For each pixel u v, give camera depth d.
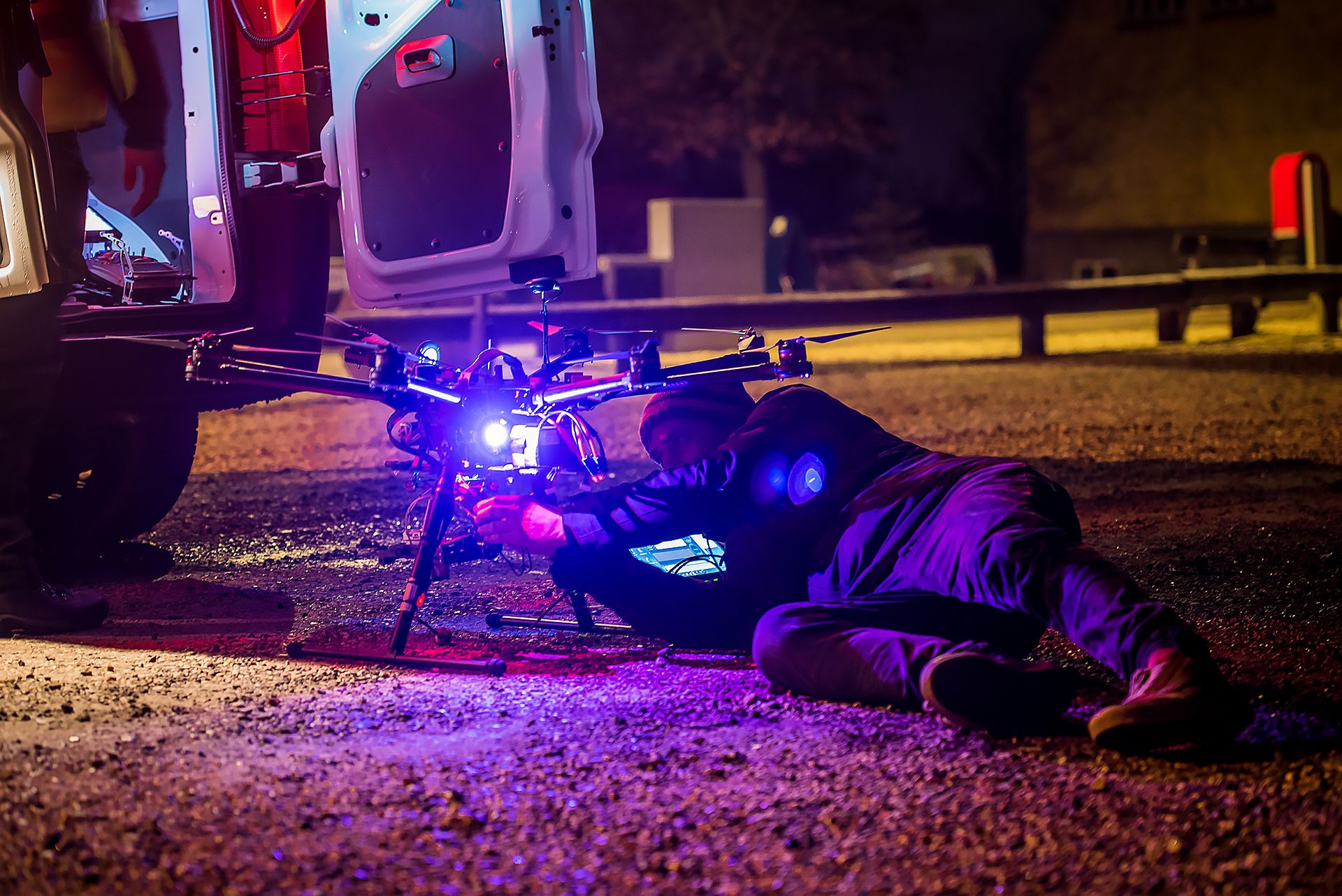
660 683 3.41
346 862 2.29
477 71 4.20
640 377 3.29
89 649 3.87
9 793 2.61
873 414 10.10
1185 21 36.19
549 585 4.73
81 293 4.93
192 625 4.20
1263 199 35.53
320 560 5.36
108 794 2.60
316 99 4.92
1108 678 3.40
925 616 3.30
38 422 4.15
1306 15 34.41
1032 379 12.59
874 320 14.36
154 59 4.88
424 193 4.32
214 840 2.38
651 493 3.43
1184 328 16.36
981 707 2.85
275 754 2.84
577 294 18.19
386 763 2.78
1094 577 2.89
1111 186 37.94
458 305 13.51
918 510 3.32
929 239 42.25
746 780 2.66
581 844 2.35
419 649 3.83
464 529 3.91
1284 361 13.55
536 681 3.45
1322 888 2.16
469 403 3.43
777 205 44.00
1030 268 39.47
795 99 37.22
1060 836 2.36
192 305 4.80
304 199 4.92
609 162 40.66
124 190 4.98
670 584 3.60
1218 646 3.65
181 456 5.49
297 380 3.24
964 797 2.55
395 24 4.33
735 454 3.43
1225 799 2.51
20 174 4.00
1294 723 2.95
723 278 18.78
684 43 35.44
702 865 2.27
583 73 4.18
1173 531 5.39
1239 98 35.62
